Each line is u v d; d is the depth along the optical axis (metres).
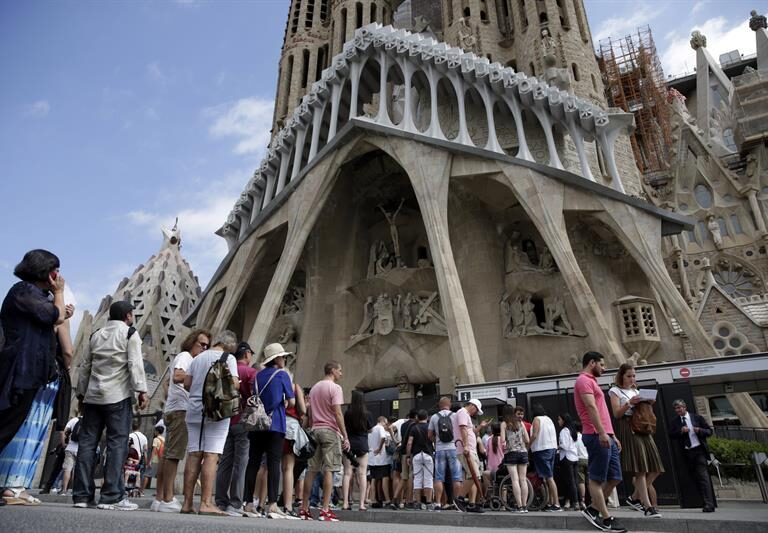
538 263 26.86
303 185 28.88
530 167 24.08
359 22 48.62
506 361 24.91
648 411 7.59
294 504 9.73
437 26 48.38
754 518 6.72
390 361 27.38
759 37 56.00
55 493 11.62
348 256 31.19
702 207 43.62
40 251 5.43
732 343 26.22
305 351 29.39
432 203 24.59
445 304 22.47
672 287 21.52
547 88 25.34
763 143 44.03
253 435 7.18
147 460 15.05
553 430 9.88
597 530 6.48
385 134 26.80
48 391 5.46
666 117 54.56
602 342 20.34
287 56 49.09
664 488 10.95
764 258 39.56
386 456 11.38
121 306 6.23
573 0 35.12
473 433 9.77
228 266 32.22
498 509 10.10
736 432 19.73
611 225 23.31
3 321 4.94
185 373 6.97
